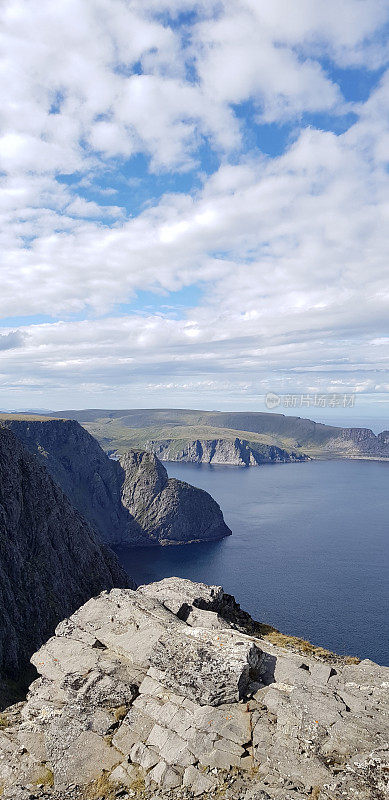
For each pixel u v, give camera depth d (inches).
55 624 5002.5
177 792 606.9
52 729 749.3
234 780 605.0
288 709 697.6
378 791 546.3
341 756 606.5
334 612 6909.5
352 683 764.6
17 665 3914.9
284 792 563.2
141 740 694.5
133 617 975.6
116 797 619.2
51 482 7135.8
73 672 836.6
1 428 6584.6
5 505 5610.2
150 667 816.3
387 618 6678.2
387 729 640.4
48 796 637.9
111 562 7470.5
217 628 967.0
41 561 5664.4
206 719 695.7
